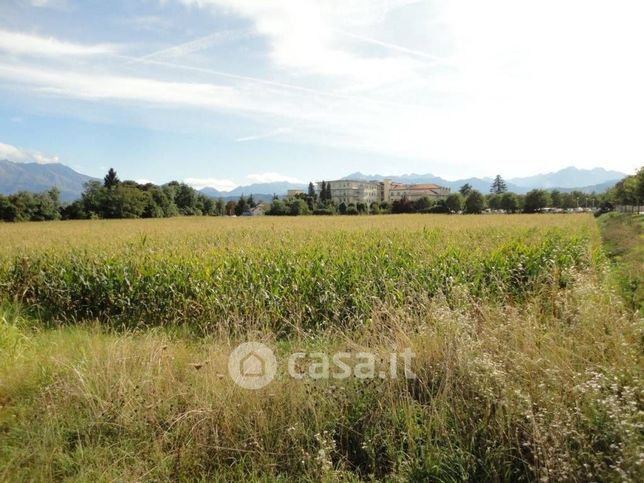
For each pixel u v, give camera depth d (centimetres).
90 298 991
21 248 1410
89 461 349
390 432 358
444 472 317
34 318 909
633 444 283
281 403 392
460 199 8994
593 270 841
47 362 523
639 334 444
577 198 10331
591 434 312
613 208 7531
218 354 493
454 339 437
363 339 515
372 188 15062
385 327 533
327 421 372
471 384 383
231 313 814
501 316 504
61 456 353
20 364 518
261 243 1653
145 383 432
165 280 940
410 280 888
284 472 339
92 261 1079
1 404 446
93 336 691
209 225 3706
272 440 365
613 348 423
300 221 4281
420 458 332
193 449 356
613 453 292
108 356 486
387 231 2292
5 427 402
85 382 440
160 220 5716
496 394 354
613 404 305
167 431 372
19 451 356
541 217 4512
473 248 1352
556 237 1588
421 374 428
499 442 332
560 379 363
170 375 443
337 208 9550
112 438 379
